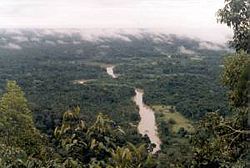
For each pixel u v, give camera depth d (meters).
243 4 15.30
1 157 19.91
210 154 15.35
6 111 23.44
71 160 23.92
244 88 14.80
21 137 23.22
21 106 23.83
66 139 27.45
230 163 14.77
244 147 15.20
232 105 15.56
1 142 21.94
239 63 14.88
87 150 27.45
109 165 26.42
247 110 14.91
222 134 15.55
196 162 15.62
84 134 28.80
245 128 15.17
